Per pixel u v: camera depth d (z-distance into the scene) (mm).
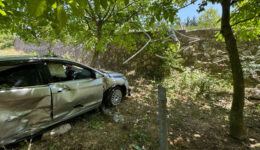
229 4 1717
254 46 4387
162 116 1254
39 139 1940
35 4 570
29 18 2178
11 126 1540
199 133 2275
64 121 2174
